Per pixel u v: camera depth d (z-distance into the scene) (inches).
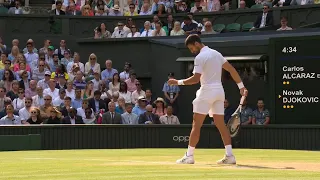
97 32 1935.3
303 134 1373.0
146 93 1673.2
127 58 1895.9
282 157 971.3
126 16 1985.7
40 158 933.8
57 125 1360.7
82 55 1936.5
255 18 1875.0
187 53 1749.5
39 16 1972.2
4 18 1952.5
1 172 633.6
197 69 740.0
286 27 1740.9
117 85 1673.2
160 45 1822.1
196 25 1860.2
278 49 1384.1
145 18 1972.2
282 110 1389.0
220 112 746.2
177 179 532.1
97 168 679.1
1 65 1696.6
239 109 799.1
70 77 1694.1
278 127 1391.5
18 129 1333.7
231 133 802.8
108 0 2090.3
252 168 679.7
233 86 1668.3
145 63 1877.5
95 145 1391.5
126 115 1493.6
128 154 1069.8
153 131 1419.8
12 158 936.3
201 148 1391.5
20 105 1526.8
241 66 1673.2
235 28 1871.3
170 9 1979.6
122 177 555.2
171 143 1417.3
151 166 707.4
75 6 2048.5
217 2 1961.1
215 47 1697.8
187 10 1973.4
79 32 1987.0
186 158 762.8
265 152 1165.7
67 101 1483.8
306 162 820.6
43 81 1648.6
